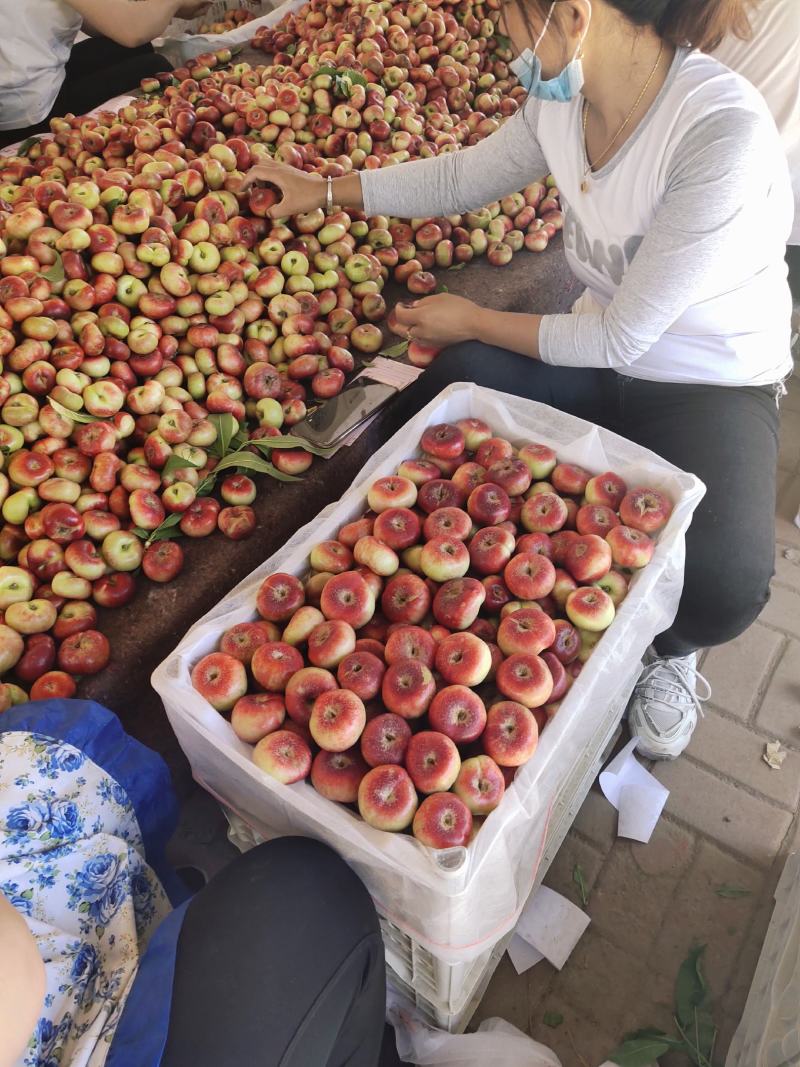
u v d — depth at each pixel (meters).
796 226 2.20
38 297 1.62
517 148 1.75
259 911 0.98
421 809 0.99
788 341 1.69
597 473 1.43
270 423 1.73
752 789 1.81
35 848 0.98
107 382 1.58
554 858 1.70
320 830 1.05
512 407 1.52
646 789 1.77
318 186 1.97
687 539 1.56
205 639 1.18
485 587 1.27
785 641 2.10
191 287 1.81
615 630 1.19
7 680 1.38
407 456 1.47
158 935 0.98
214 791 1.28
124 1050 0.85
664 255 1.35
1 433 1.49
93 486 1.52
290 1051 0.89
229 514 1.57
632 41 1.27
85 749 1.08
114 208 1.80
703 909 1.63
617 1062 1.39
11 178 2.23
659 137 1.33
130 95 2.88
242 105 2.42
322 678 1.10
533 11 1.20
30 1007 0.64
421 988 1.25
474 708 1.07
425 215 1.99
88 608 1.44
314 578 1.29
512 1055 1.32
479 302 2.12
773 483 1.61
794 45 1.90
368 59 2.49
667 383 1.71
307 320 1.88
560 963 1.55
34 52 2.82
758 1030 1.31
